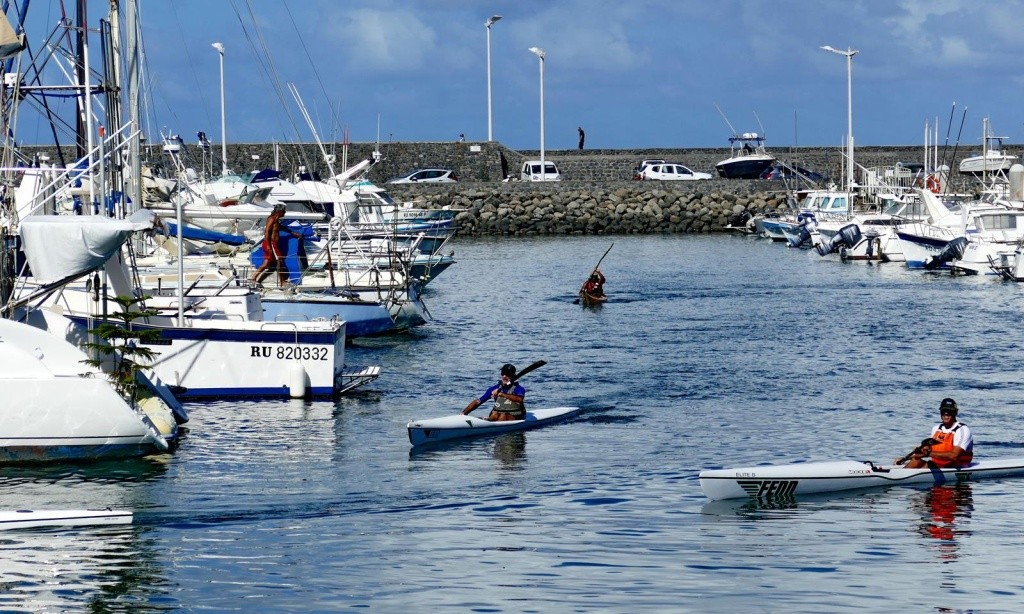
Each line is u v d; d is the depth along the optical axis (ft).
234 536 80.64
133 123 127.54
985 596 68.69
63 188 114.73
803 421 117.19
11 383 96.12
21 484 92.99
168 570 73.97
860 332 179.11
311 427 113.39
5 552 77.15
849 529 81.92
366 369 135.33
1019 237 268.00
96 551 77.56
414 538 80.23
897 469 92.84
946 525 82.58
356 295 167.73
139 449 100.68
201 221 187.42
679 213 410.31
